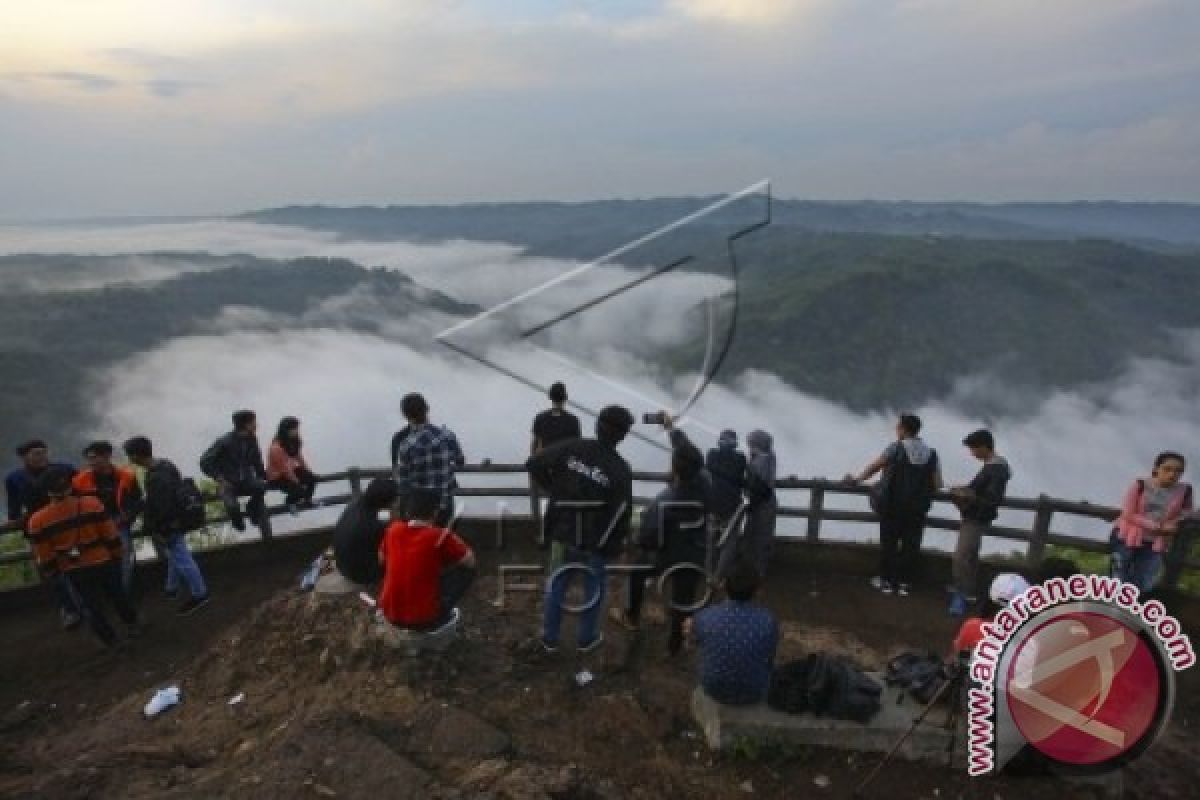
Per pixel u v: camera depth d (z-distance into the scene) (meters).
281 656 5.70
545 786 3.91
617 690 5.13
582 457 4.88
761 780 4.36
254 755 4.36
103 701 5.90
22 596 7.25
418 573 4.95
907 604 7.10
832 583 7.50
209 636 6.80
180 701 5.59
